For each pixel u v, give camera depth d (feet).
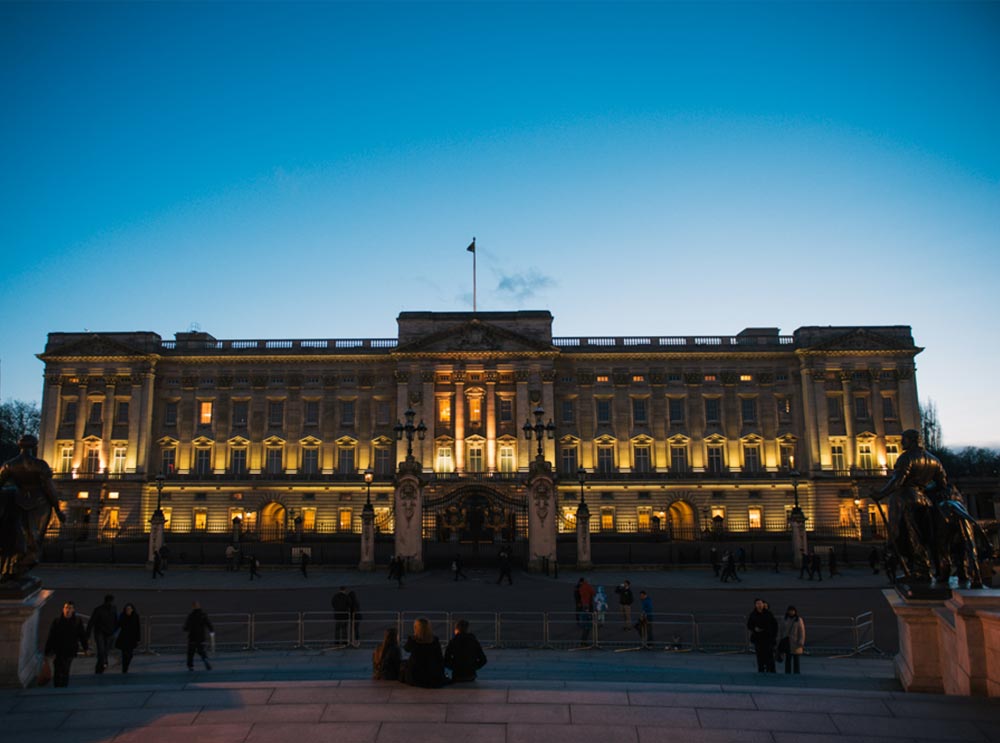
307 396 295.89
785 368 296.51
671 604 128.98
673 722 46.26
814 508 281.95
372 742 43.42
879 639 96.17
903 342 290.56
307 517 287.48
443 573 167.32
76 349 294.05
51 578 165.89
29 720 47.11
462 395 289.53
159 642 93.97
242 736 44.39
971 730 44.27
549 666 75.87
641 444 292.40
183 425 294.25
